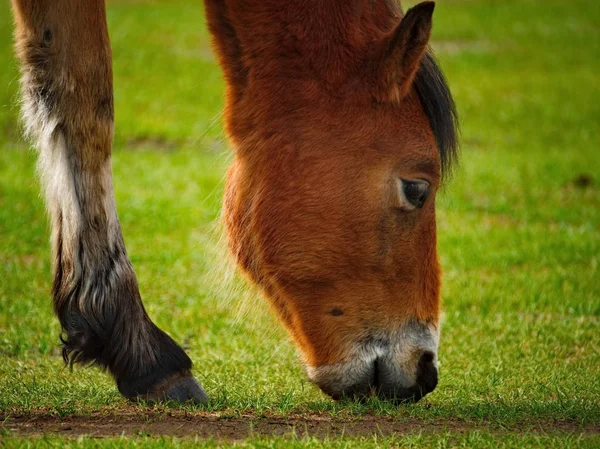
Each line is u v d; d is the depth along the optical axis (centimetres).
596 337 1541
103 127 1009
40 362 1334
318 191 965
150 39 5403
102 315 1005
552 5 6744
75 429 905
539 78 4875
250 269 1033
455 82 4738
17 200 2533
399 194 964
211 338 1500
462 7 6656
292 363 1346
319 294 982
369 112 972
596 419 1022
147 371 1016
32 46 998
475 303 1802
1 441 820
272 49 987
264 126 987
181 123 3812
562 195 2967
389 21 1019
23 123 1041
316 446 851
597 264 2125
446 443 884
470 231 2444
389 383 993
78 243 1005
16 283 1803
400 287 985
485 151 3597
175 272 1978
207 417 970
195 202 2672
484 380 1268
